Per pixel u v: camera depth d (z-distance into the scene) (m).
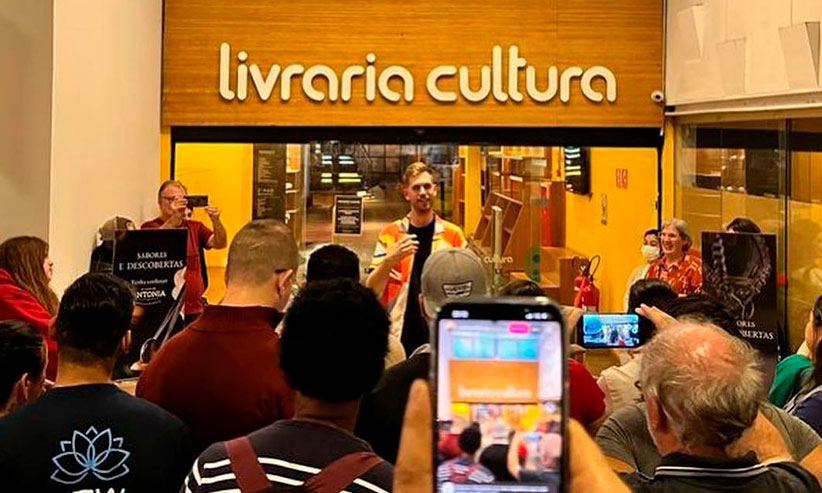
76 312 2.30
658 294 3.76
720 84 5.71
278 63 6.76
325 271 3.27
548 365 1.06
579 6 6.81
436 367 1.07
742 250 3.87
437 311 1.07
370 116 6.79
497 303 1.08
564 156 6.90
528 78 6.82
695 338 1.83
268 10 6.74
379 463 1.75
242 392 2.53
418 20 6.77
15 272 4.21
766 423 2.13
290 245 2.73
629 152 6.96
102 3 5.48
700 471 1.75
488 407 1.06
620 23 6.84
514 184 6.90
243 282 2.67
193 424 2.54
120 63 5.84
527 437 1.06
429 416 1.09
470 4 6.77
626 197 6.91
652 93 6.84
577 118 6.84
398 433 2.63
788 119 4.98
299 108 6.77
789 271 5.02
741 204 5.66
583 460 1.12
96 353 2.33
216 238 6.34
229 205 6.85
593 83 6.84
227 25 6.74
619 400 3.21
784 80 4.76
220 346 2.58
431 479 1.07
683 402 1.75
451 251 3.16
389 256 4.42
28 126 4.76
